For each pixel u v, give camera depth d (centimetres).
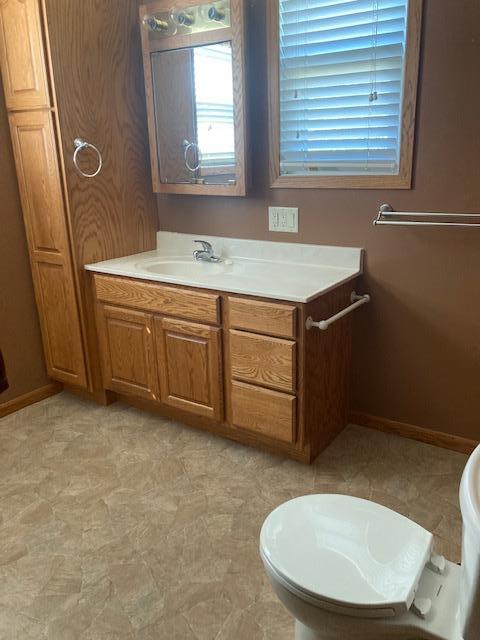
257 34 238
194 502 215
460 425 241
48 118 247
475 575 94
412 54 208
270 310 214
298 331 211
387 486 221
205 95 251
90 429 272
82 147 254
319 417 236
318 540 133
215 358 238
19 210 280
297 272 245
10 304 286
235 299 224
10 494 222
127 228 288
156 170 280
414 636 118
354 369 261
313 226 251
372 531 135
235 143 247
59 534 199
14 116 261
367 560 127
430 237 225
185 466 239
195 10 241
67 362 293
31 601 170
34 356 302
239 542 193
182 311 243
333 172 240
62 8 237
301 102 238
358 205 238
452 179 214
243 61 234
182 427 272
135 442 260
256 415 233
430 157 216
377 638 121
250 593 172
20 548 192
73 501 217
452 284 226
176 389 259
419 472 230
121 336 271
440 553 185
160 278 244
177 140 268
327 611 120
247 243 271
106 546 193
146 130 286
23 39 242
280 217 258
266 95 245
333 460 239
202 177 266
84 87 252
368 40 216
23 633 160
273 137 248
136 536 197
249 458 244
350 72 223
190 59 250
